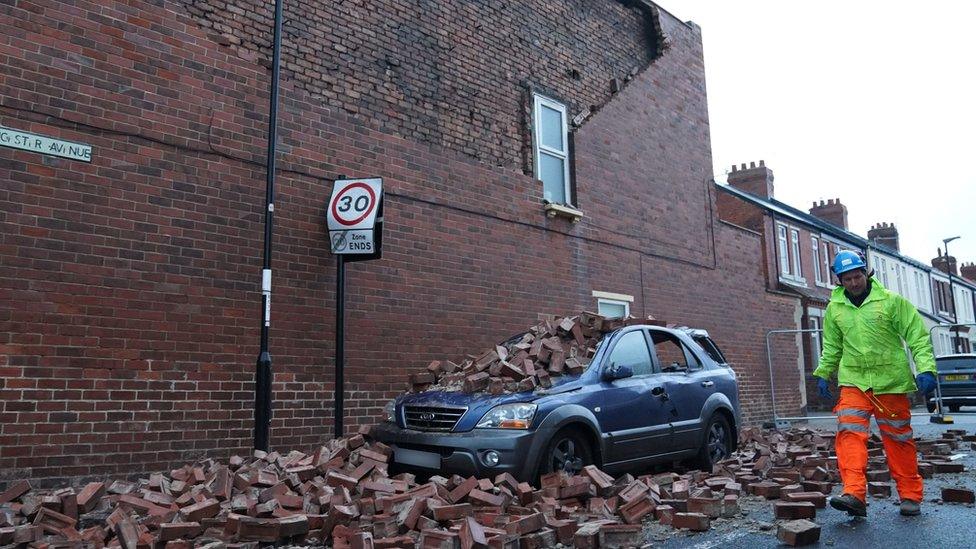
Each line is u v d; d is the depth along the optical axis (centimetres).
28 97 687
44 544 481
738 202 2227
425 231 988
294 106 877
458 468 634
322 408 853
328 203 886
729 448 868
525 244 1119
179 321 753
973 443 1012
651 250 1355
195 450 748
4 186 666
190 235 773
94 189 716
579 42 1314
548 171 1199
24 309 663
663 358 938
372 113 959
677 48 1520
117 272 720
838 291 584
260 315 812
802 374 1728
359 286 908
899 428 560
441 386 750
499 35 1161
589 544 486
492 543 468
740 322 1561
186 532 496
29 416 654
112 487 639
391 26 1003
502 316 1064
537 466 633
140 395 719
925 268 3738
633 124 1366
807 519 554
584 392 691
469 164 1058
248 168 828
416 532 520
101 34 738
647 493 604
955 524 531
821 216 3247
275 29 824
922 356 533
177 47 790
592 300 1211
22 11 693
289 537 515
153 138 760
